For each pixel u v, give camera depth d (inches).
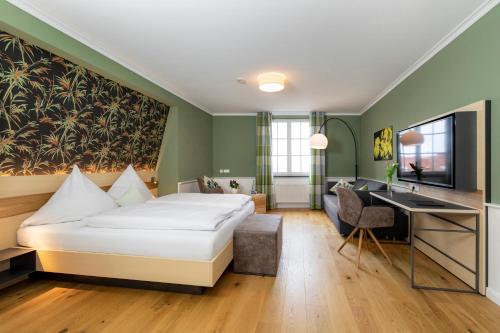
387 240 145.2
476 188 86.2
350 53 115.4
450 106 102.0
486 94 83.5
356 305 79.0
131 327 68.9
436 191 108.6
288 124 251.4
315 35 99.6
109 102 124.9
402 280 95.6
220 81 153.9
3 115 82.7
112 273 87.0
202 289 86.4
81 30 95.0
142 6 81.3
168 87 161.2
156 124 167.8
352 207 114.3
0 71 78.6
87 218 96.1
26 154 95.4
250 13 85.4
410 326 68.7
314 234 158.2
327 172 247.4
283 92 177.9
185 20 89.3
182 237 84.0
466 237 91.1
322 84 159.0
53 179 109.5
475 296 83.7
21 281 94.8
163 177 181.9
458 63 96.8
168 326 69.2
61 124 104.4
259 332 66.6
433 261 113.3
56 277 95.3
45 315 74.2
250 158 253.9
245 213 130.5
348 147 246.2
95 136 123.4
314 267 108.4
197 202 131.4
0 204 89.7
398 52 114.5
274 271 99.7
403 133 127.6
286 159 251.3
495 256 80.0
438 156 97.7
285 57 119.5
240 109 235.5
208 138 241.0
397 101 153.8
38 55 88.3
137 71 130.7
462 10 84.0
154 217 92.7
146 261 84.8
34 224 95.9
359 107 224.7
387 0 78.7
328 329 67.7
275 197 247.9
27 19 79.4
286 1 79.2
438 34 99.3
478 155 85.4
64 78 99.5
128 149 148.9
